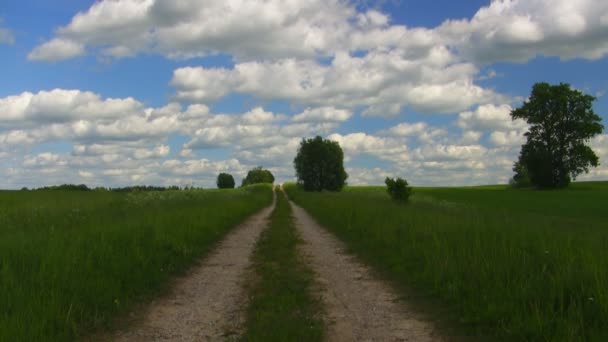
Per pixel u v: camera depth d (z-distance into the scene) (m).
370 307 7.55
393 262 10.72
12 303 6.11
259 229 19.50
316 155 93.25
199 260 11.81
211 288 8.95
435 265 9.08
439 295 7.89
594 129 69.19
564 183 73.19
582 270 6.83
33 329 5.50
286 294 8.11
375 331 6.36
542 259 8.05
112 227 11.97
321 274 10.26
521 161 75.56
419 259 10.38
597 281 6.12
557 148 72.00
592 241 9.77
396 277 9.70
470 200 57.34
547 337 5.50
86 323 6.38
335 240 16.09
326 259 12.22
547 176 72.12
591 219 32.69
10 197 24.02
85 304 6.82
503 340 5.79
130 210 17.97
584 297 6.20
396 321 6.80
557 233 11.20
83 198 23.31
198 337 6.13
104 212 16.91
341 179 94.62
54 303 6.29
